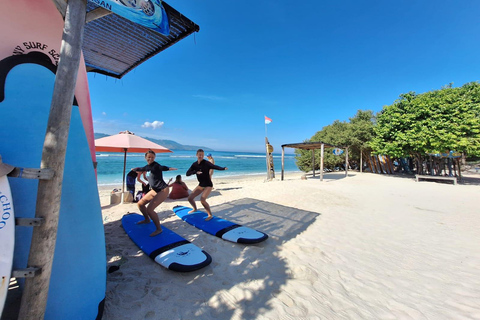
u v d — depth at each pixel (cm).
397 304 244
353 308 236
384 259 348
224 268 310
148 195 431
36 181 196
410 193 917
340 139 1858
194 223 477
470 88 1478
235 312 225
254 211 608
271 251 368
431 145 1161
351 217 568
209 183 498
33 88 199
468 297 256
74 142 207
